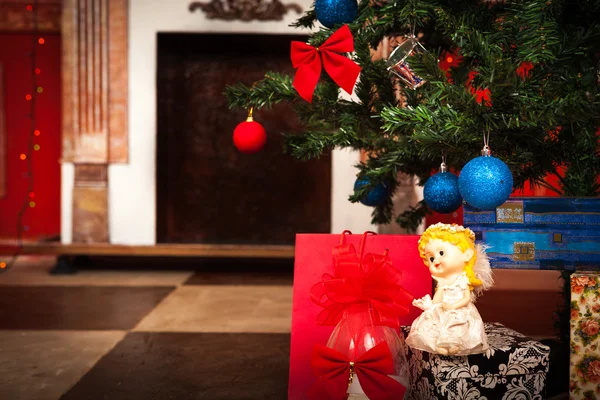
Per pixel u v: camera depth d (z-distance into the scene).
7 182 5.21
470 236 1.52
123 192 4.63
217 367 2.18
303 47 1.60
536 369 1.51
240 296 3.66
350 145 1.95
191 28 4.52
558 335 1.99
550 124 1.42
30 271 4.63
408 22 1.59
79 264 4.88
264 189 4.94
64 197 4.63
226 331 2.75
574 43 1.48
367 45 1.74
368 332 1.53
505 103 1.40
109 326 2.84
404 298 1.52
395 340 1.57
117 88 4.59
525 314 3.08
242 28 4.48
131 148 4.62
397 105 1.84
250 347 2.46
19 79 5.17
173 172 4.91
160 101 4.86
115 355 2.33
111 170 4.62
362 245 1.70
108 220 4.63
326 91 1.85
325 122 2.00
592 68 1.54
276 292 3.81
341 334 1.56
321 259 1.75
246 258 5.16
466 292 1.48
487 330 1.69
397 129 1.59
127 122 4.60
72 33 4.56
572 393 1.62
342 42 1.56
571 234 1.67
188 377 2.06
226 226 4.95
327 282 1.53
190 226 4.94
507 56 1.59
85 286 3.97
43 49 5.17
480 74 1.49
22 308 3.25
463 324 1.45
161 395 1.88
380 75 1.79
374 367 1.48
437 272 1.50
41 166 5.21
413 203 4.11
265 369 2.16
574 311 1.61
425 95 1.63
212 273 4.59
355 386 1.57
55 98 5.19
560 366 1.88
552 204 1.68
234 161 4.93
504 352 1.49
